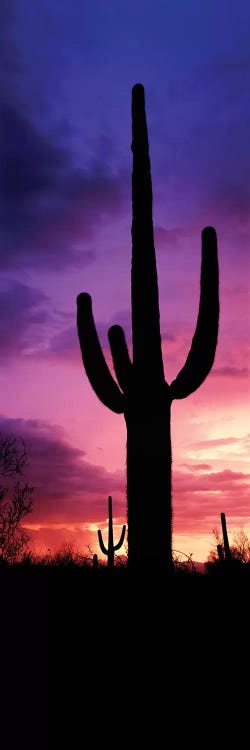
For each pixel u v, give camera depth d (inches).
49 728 200.2
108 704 210.4
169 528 344.2
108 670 226.4
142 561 334.0
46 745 191.2
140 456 350.0
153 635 247.9
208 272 346.6
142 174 391.9
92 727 200.5
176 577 319.9
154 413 354.0
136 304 374.3
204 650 235.0
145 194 388.8
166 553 338.3
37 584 298.4
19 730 199.2
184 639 243.9
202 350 346.6
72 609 266.7
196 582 307.9
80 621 255.8
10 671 224.5
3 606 265.9
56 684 221.9
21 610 261.3
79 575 317.7
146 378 359.6
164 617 261.1
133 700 214.8
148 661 234.8
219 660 231.5
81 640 242.5
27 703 211.3
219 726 201.3
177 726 200.5
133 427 355.3
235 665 229.8
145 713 208.7
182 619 258.5
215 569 342.6
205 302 345.7
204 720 203.3
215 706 210.1
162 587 296.0
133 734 197.8
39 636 246.2
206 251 347.9
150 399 355.3
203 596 281.1
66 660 232.5
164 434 354.3
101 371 361.4
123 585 300.8
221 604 270.1
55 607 267.1
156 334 370.3
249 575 319.3
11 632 245.9
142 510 343.3
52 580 307.6
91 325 366.9
